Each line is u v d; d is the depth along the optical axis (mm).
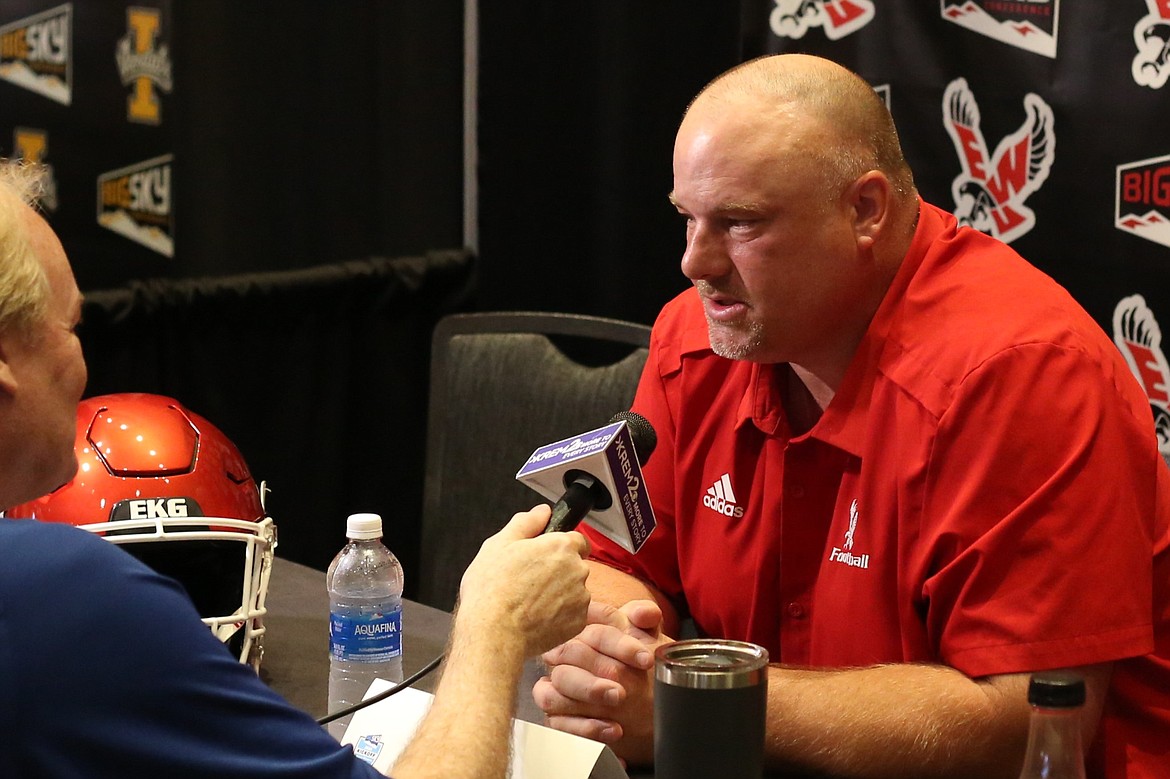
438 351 2459
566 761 1222
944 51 2738
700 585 1789
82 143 2795
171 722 924
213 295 2988
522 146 3297
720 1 3096
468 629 1204
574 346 3330
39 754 877
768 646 1712
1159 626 1472
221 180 2992
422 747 1098
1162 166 2514
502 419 2357
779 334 1567
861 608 1575
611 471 1312
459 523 2391
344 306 3197
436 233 3330
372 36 3172
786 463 1636
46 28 2734
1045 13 2615
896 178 1595
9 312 1000
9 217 1021
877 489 1552
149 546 1563
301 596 1909
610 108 3244
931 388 1492
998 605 1392
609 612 1499
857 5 2822
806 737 1387
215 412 3025
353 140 3174
